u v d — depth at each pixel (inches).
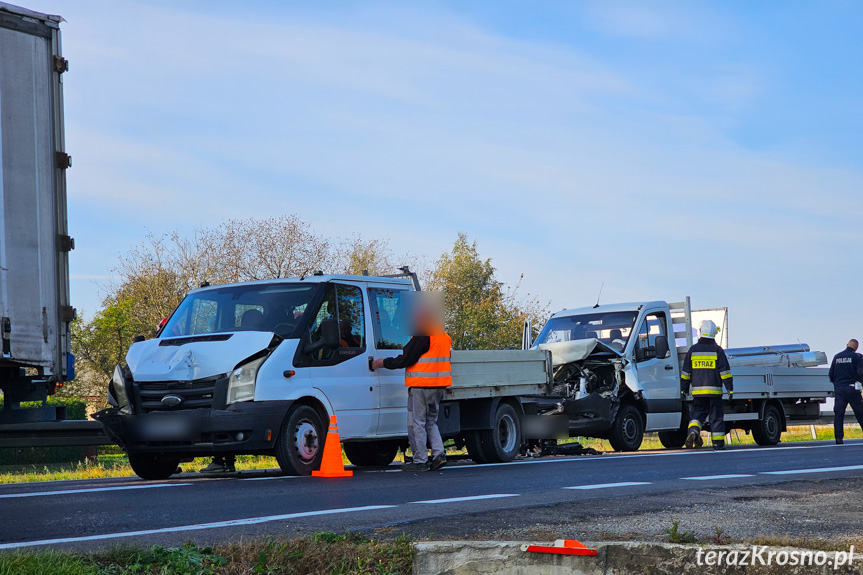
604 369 680.4
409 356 428.8
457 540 210.1
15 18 475.2
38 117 483.8
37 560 180.4
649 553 199.8
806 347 887.1
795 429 1170.0
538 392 533.0
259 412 385.1
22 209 474.3
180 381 390.6
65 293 493.4
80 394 1493.6
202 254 1534.2
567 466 452.8
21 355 470.0
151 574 184.2
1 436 574.9
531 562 203.6
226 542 217.0
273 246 1562.5
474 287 2615.7
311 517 259.8
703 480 364.8
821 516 265.3
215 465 429.7
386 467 472.1
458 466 470.6
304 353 409.1
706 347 636.1
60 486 362.9
